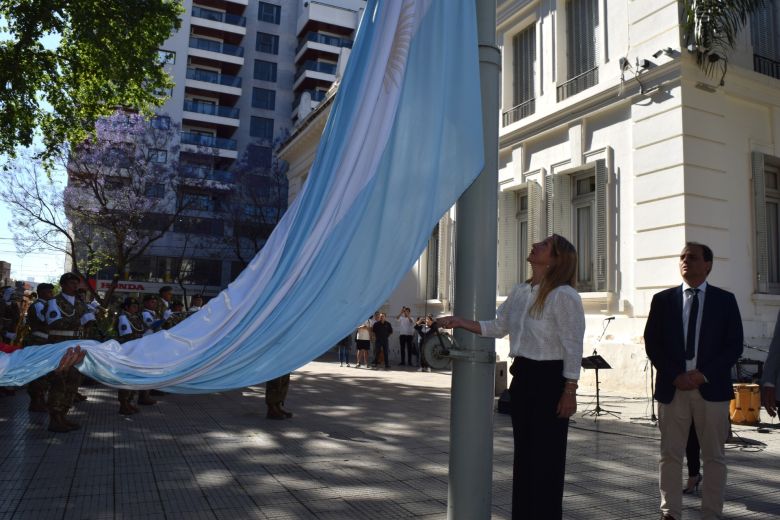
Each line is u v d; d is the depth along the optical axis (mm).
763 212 11938
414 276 20844
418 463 5727
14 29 12578
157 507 4297
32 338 7574
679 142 11328
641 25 12430
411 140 3020
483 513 2852
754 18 12797
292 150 31469
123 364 2559
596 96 13195
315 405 9609
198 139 50562
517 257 15945
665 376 3979
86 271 30906
